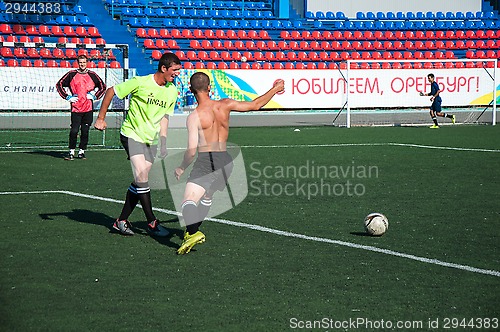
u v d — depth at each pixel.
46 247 9.43
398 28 46.19
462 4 49.16
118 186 14.48
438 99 29.83
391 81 34.19
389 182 14.96
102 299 7.24
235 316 6.73
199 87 9.22
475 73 34.66
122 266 8.51
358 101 34.06
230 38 42.84
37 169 16.98
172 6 44.44
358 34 45.00
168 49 40.66
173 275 8.12
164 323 6.54
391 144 22.80
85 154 20.27
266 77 34.94
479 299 7.22
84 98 18.88
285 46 42.66
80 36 39.78
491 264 8.52
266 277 8.03
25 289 7.57
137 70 38.91
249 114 37.44
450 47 45.19
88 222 11.05
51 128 28.84
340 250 9.25
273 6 46.66
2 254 9.04
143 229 10.59
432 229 10.46
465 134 26.44
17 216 11.43
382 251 9.16
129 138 9.98
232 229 10.55
